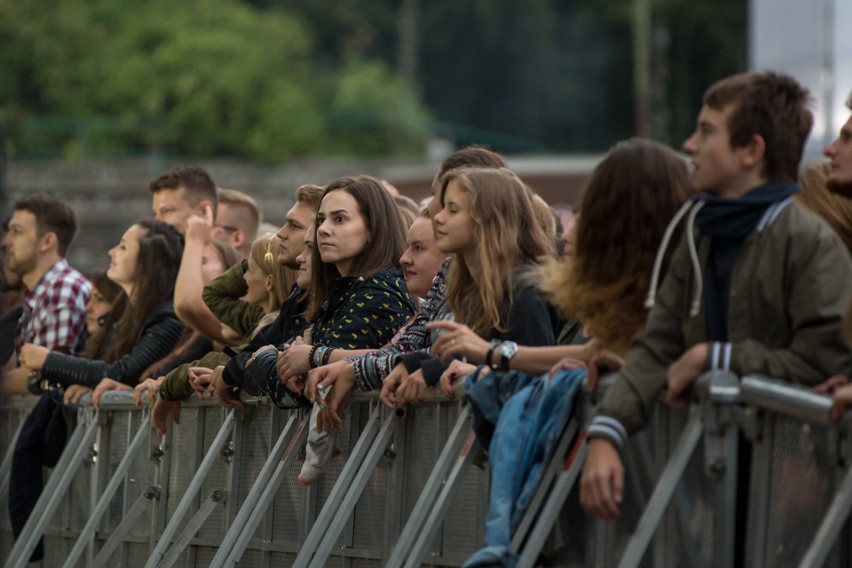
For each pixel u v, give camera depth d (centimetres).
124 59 7131
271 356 1130
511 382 862
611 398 741
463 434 923
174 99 6994
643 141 792
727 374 704
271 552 1151
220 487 1255
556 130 9150
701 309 739
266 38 7219
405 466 1004
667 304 753
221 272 1505
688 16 8662
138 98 7025
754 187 733
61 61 7175
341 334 1062
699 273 731
